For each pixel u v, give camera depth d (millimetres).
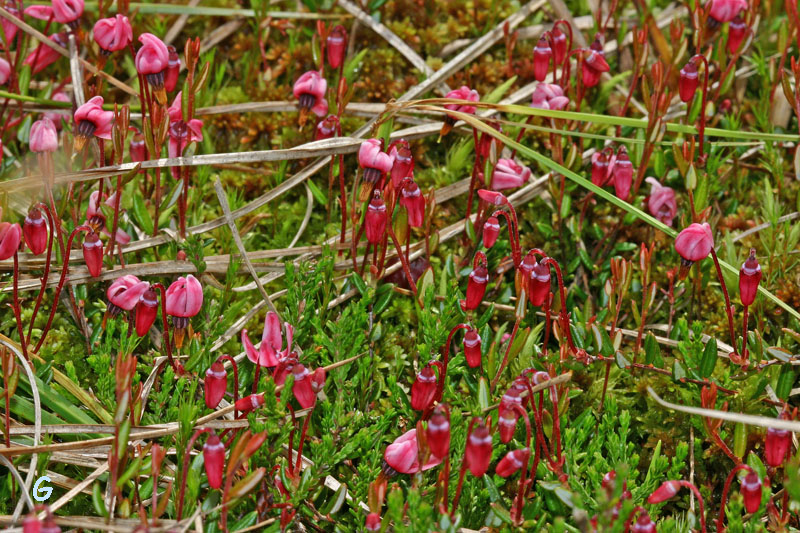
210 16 6523
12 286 4953
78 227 4445
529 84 6203
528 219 5688
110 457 3756
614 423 4621
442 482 4113
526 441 4047
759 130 6039
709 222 5535
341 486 4066
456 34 6441
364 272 5172
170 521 3805
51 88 5875
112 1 5629
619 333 4555
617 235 5605
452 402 4609
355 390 4656
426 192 5715
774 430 3852
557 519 3598
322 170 5828
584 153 5863
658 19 6473
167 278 5160
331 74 6188
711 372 4555
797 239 5324
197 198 5402
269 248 5555
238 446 3533
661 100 5250
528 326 5047
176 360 4609
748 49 6297
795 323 5070
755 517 3854
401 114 6023
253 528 3914
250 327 5109
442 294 5070
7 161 5613
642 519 3615
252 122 5969
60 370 4801
